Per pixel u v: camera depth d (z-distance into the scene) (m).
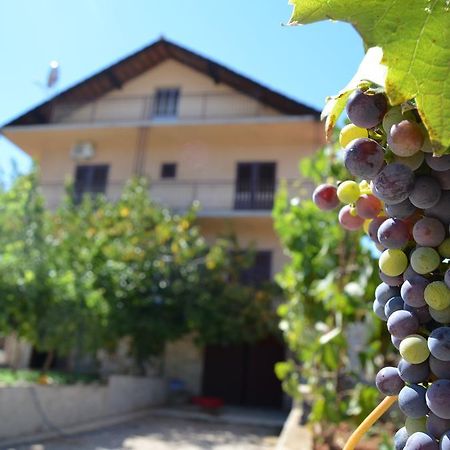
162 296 12.45
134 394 11.05
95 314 10.11
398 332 0.94
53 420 7.97
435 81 0.79
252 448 8.12
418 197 0.90
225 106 16.84
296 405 9.67
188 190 16.03
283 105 16.14
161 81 17.62
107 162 16.92
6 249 9.27
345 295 4.07
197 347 13.39
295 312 5.54
